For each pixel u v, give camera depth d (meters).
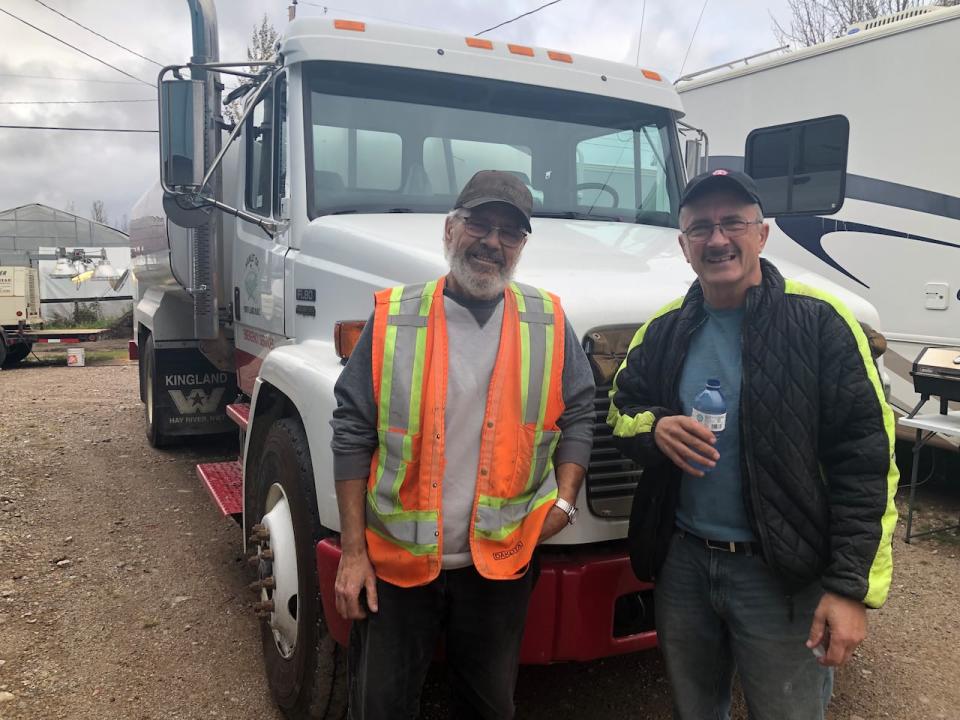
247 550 3.62
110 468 6.70
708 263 2.07
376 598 2.13
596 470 2.53
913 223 5.81
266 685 3.33
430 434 2.08
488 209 2.08
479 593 2.19
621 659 3.54
